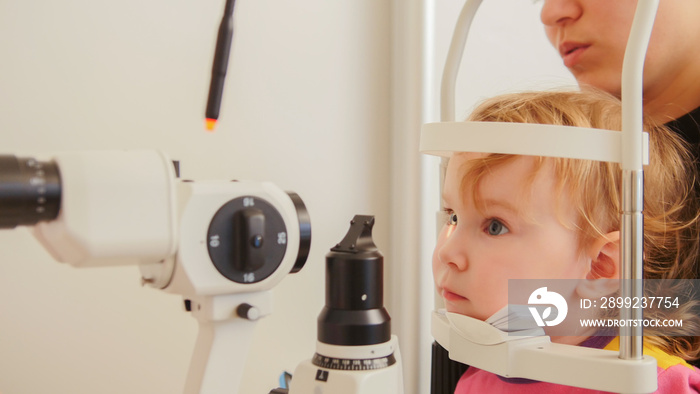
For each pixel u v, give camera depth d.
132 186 0.33
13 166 0.30
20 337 0.69
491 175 0.55
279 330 0.83
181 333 0.76
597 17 0.71
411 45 0.83
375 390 0.37
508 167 0.55
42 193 0.30
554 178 0.54
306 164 0.84
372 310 0.39
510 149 0.40
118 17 0.72
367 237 0.40
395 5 0.86
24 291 0.69
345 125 0.86
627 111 0.37
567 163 0.54
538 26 0.77
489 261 0.56
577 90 0.71
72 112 0.71
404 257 0.85
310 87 0.83
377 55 0.88
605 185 0.56
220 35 0.58
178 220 0.35
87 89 0.71
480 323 0.45
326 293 0.40
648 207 0.66
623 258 0.38
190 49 0.76
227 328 0.38
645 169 0.67
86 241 0.31
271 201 0.38
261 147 0.81
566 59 0.74
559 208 0.55
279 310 0.83
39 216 0.31
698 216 0.65
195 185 0.36
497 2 0.81
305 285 0.84
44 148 0.69
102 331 0.73
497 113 0.62
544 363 0.41
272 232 0.37
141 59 0.74
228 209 0.36
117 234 0.32
